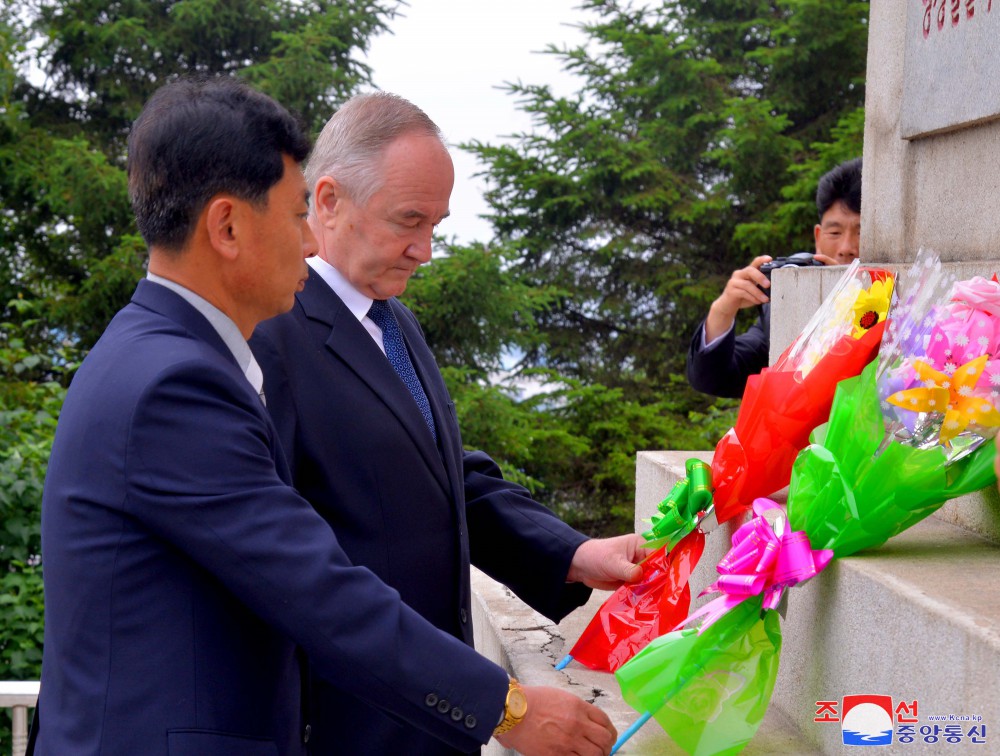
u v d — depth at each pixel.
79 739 1.19
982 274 1.92
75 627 1.20
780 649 1.65
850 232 2.86
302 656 1.44
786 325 2.61
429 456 1.71
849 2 10.41
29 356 5.55
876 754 1.37
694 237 11.05
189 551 1.20
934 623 1.22
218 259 1.29
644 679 1.52
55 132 10.50
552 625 2.22
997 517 1.63
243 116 1.26
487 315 8.74
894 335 1.50
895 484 1.45
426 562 1.68
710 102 10.98
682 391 10.49
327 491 1.61
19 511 4.12
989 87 1.93
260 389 1.38
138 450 1.18
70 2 10.35
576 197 10.47
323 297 1.70
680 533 1.79
